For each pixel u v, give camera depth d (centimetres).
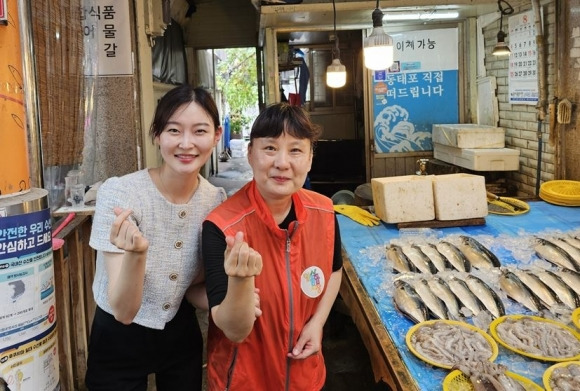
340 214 394
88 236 331
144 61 443
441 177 360
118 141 426
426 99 629
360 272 275
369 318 221
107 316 196
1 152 180
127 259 152
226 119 1645
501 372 169
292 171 172
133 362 200
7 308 178
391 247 300
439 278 252
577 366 175
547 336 196
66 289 290
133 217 178
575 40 431
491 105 581
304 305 184
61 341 279
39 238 187
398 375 176
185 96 175
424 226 351
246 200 181
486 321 214
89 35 412
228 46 880
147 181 185
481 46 603
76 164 371
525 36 504
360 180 842
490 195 423
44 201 192
